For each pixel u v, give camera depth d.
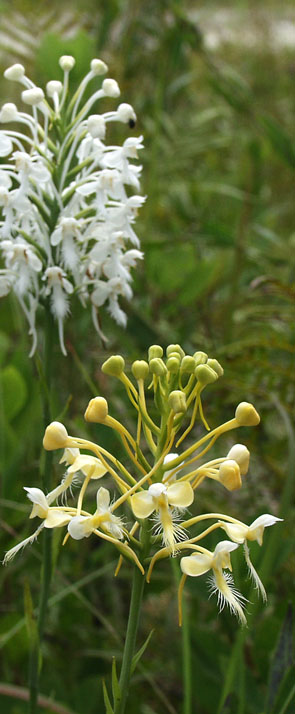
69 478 0.34
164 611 0.61
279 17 1.25
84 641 0.56
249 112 0.85
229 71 0.88
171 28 0.83
